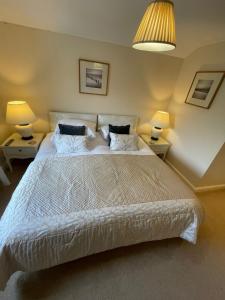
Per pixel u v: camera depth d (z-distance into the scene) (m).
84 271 1.29
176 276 1.33
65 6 1.68
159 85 2.80
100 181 1.49
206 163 2.22
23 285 1.17
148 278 1.29
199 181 2.39
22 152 2.21
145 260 1.42
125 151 2.25
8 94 2.29
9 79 2.20
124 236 1.21
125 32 2.08
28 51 2.11
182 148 2.70
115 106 2.77
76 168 1.65
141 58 2.51
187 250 1.54
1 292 1.12
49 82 2.35
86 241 1.11
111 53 2.37
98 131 2.78
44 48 2.14
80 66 2.33
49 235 1.01
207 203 2.25
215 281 1.33
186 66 2.60
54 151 2.02
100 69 2.42
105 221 1.13
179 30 1.98
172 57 2.62
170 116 3.00
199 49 2.33
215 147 2.07
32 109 2.48
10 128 2.51
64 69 2.31
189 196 1.46
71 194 1.29
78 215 1.12
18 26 1.96
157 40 0.89
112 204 1.25
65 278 1.23
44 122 2.62
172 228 1.33
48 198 1.22
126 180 1.56
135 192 1.41
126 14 1.75
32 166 1.62
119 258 1.41
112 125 2.59
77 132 2.27
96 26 2.00
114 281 1.25
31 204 1.15
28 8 1.72
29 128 2.30
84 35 2.16
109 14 1.77
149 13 0.90
